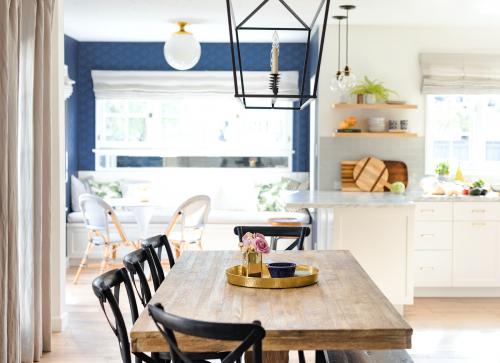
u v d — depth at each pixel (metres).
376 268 6.28
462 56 7.96
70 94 8.97
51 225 5.61
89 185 9.67
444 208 7.18
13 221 4.36
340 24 7.92
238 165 9.97
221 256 4.41
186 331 2.41
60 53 5.71
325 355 3.51
